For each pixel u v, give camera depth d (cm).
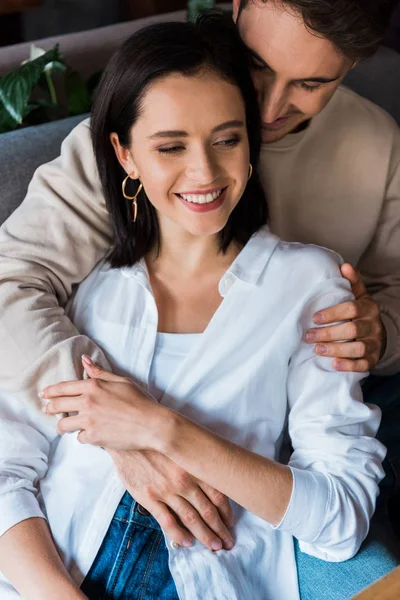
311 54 114
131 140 116
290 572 117
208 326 120
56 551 116
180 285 126
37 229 130
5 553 114
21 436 121
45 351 120
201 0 183
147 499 115
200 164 110
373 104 151
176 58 108
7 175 147
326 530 111
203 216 115
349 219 150
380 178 148
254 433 121
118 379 116
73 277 131
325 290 122
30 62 177
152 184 115
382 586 95
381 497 133
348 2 108
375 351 128
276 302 121
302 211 149
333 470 115
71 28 461
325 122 146
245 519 119
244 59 114
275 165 144
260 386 120
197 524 114
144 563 116
